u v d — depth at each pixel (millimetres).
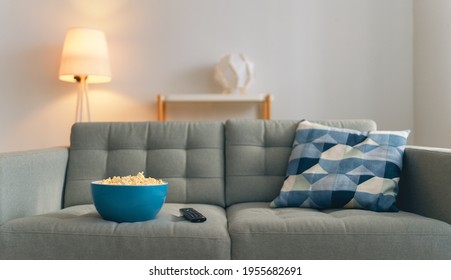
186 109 3238
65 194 1970
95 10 3195
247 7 3213
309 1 3219
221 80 3047
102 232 1394
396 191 1717
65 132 3188
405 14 3215
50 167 1851
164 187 1543
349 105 3219
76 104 3141
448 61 2775
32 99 3184
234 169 2014
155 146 2059
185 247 1372
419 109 3137
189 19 3211
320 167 1818
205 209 1754
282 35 3215
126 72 3207
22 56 3180
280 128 2066
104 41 2891
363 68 3217
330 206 1767
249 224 1420
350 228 1394
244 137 2051
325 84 3215
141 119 3209
